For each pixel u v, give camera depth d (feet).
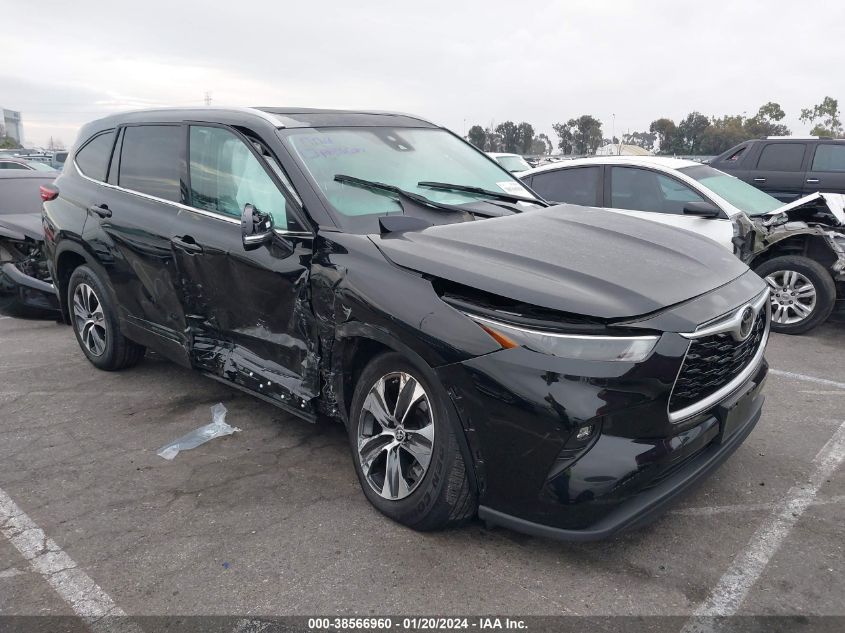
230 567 9.61
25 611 8.86
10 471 12.60
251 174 12.39
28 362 18.90
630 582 9.12
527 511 8.89
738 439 10.40
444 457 9.34
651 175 23.22
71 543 10.31
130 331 15.83
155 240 14.02
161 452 13.20
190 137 13.91
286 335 11.85
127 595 9.11
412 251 10.07
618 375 8.38
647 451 8.62
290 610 8.72
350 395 11.14
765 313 10.96
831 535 10.14
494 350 8.75
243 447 13.35
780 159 37.76
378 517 10.71
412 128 14.58
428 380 9.39
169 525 10.71
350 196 11.68
